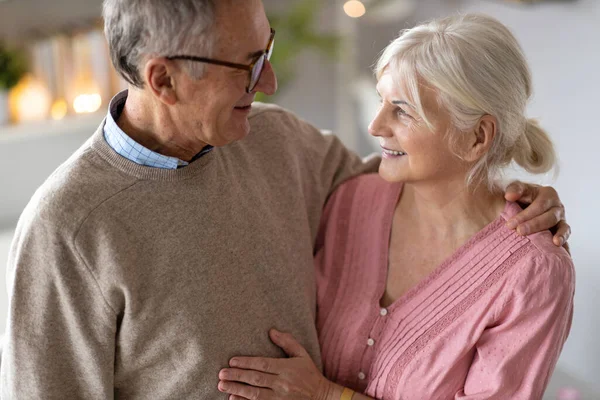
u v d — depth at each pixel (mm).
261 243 1403
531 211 1401
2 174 2768
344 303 1545
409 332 1434
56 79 2635
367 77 3564
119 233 1225
